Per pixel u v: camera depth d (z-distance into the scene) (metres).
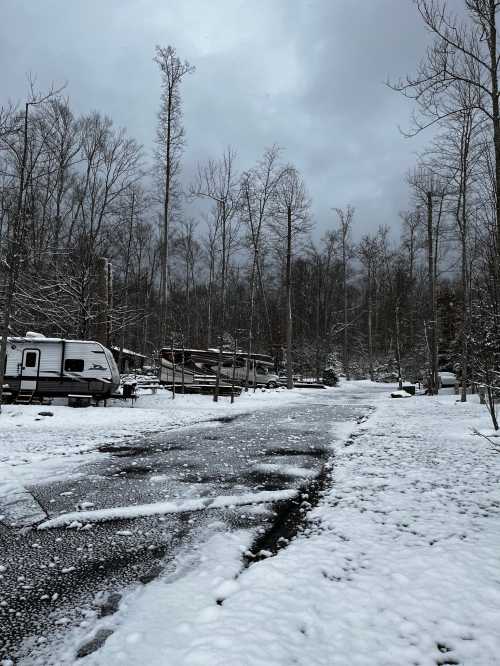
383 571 3.65
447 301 32.88
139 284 35.88
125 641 2.81
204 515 5.39
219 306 44.94
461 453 8.38
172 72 24.05
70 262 23.16
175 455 8.90
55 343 17.98
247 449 9.56
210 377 27.17
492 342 11.24
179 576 3.78
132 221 28.91
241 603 3.19
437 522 4.73
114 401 20.31
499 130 8.84
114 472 7.47
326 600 3.22
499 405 16.91
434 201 24.48
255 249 27.12
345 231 45.06
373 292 51.62
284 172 27.02
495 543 4.13
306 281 54.00
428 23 8.80
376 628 2.87
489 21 8.73
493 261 12.43
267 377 31.56
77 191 26.03
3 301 16.89
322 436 11.30
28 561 4.14
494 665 2.52
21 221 14.55
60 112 23.38
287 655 2.59
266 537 4.70
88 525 5.05
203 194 24.69
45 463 8.07
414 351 41.78
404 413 16.03
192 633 2.84
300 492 6.34
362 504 5.49
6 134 14.03
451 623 2.90
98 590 3.59
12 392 17.67
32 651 2.80
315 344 49.09
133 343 43.25
